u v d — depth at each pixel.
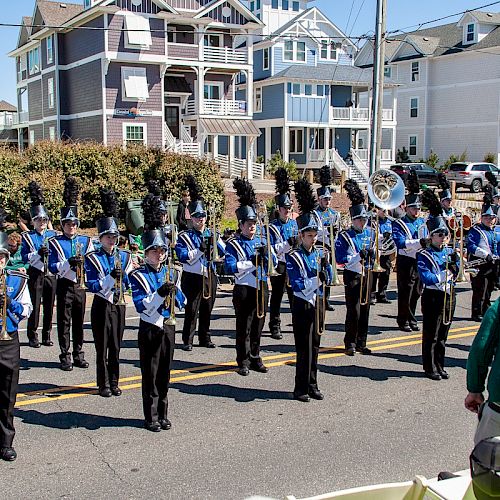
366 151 42.44
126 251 7.92
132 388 8.19
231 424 7.07
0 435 6.18
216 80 36.56
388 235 11.08
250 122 36.28
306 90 41.03
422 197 9.14
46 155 19.81
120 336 7.88
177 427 6.99
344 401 7.79
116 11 31.30
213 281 9.95
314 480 5.81
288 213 10.91
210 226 10.88
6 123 49.94
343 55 44.97
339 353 9.77
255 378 8.63
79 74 34.41
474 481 2.88
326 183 12.71
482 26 45.25
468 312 12.52
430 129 48.25
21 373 8.72
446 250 8.71
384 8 19.52
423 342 8.69
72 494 5.55
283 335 10.87
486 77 44.28
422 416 7.34
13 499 5.45
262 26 35.78
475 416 7.33
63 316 8.79
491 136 44.25
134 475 5.90
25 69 42.62
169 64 33.19
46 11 36.75
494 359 4.40
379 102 19.86
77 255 8.55
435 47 48.12
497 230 11.61
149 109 33.12
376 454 6.34
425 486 3.69
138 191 20.61
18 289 6.27
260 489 5.64
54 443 6.56
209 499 5.48
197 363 9.27
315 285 7.70
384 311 12.59
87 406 7.57
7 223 18.50
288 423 7.11
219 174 21.92
